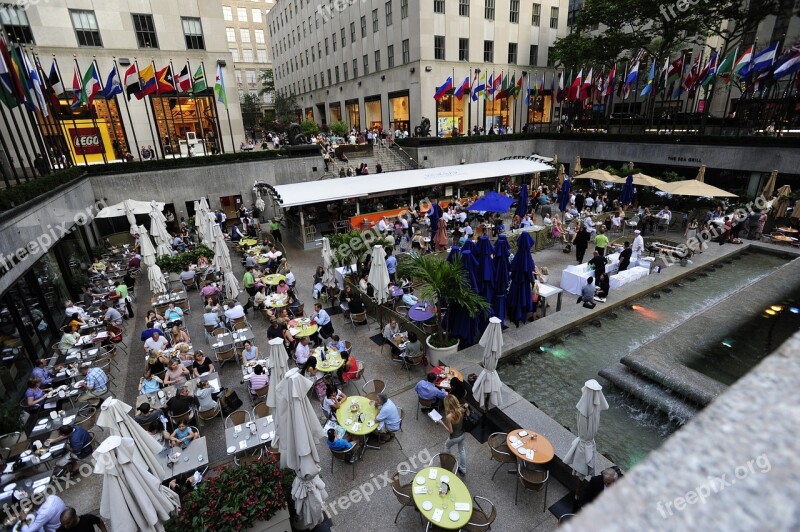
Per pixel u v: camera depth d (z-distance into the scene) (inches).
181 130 1368.1
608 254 791.7
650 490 24.6
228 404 426.3
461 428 341.1
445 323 517.0
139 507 247.1
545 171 1360.7
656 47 1590.8
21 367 508.1
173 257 793.6
